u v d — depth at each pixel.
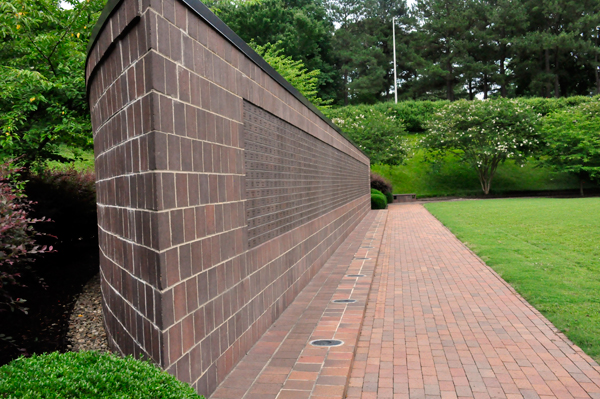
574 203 17.97
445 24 43.31
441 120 28.81
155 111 2.38
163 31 2.48
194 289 2.72
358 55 44.19
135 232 2.69
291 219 5.47
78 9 7.07
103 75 3.38
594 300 5.38
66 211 7.23
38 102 7.01
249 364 3.42
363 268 7.41
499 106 27.56
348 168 12.24
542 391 3.19
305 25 34.88
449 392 3.21
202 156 2.89
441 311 5.32
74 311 5.03
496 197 27.38
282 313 4.87
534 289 5.93
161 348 2.39
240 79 3.66
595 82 44.78
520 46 41.06
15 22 6.28
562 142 26.31
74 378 1.69
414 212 19.45
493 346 4.12
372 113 30.12
